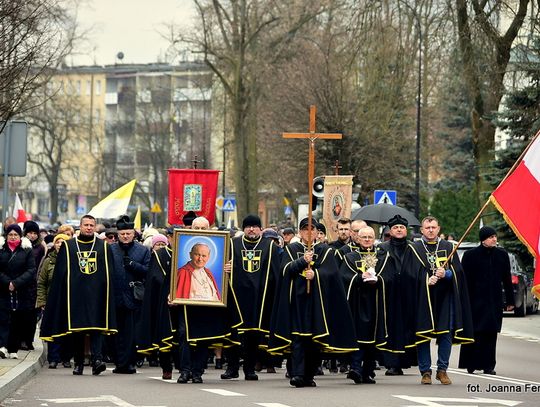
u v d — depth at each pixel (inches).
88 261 829.2
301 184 2440.9
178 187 1121.4
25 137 1117.7
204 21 2436.0
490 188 1889.8
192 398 676.7
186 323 772.0
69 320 823.1
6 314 902.4
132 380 796.0
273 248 802.2
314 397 682.2
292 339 759.7
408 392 716.0
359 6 1747.0
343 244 896.9
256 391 719.7
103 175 4621.1
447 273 781.9
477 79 1765.5
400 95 1982.0
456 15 1731.1
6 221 1114.1
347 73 1849.2
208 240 777.6
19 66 898.7
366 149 2188.7
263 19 2433.6
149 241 1042.7
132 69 5876.0
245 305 791.7
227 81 2566.4
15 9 882.8
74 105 3604.8
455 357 1040.2
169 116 4488.2
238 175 2516.0
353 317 785.6
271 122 2608.3
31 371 840.9
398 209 1185.4
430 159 3166.8
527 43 1700.3
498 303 850.1
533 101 1708.9
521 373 872.9
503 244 1786.4
